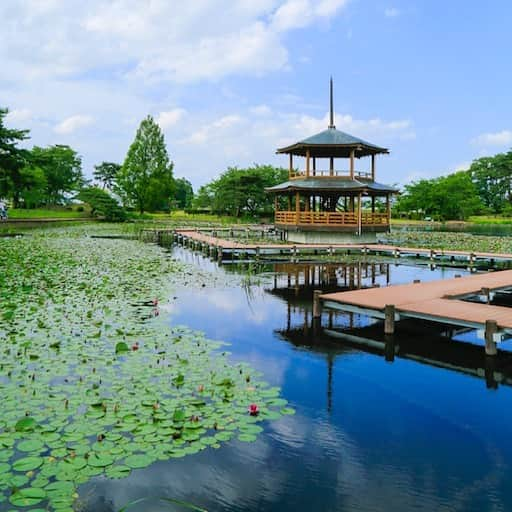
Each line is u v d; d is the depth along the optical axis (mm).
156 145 50781
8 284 10547
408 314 7301
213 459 3686
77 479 3254
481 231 36562
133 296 9680
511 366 6051
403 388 5293
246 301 9828
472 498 3305
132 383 4926
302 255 19516
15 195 45938
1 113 28297
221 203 45906
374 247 19766
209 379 5145
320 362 6109
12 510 2912
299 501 3232
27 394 4574
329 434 4180
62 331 6836
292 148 23594
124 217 44875
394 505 3209
